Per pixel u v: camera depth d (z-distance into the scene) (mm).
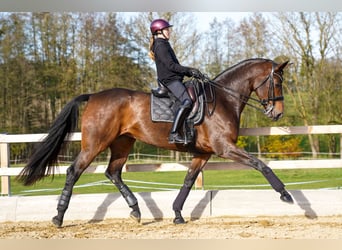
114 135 5625
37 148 5656
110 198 6223
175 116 5414
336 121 19297
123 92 5723
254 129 6332
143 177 14906
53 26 20375
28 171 5621
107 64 20562
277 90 5703
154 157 19938
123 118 5656
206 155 5840
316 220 5883
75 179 5566
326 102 19406
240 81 5770
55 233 5402
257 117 20000
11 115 20375
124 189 5941
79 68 20828
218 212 6180
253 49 19531
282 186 5293
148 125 5613
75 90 20859
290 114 20094
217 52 19969
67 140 5805
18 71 20281
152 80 20547
